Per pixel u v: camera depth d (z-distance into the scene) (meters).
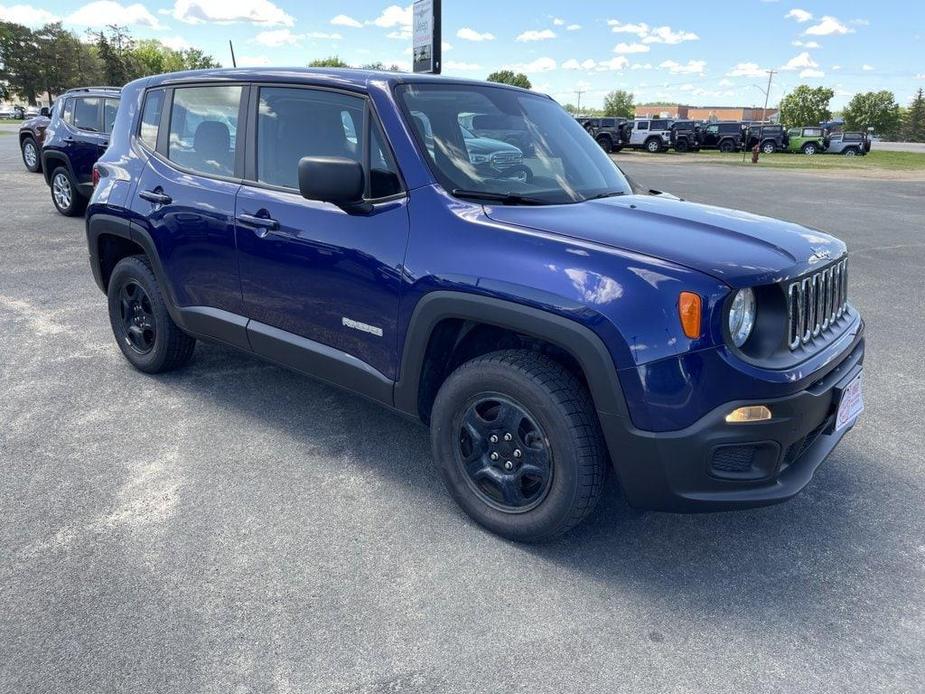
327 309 3.21
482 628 2.38
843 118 150.38
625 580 2.65
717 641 2.36
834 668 2.25
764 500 2.47
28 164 15.98
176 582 2.55
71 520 2.92
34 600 2.43
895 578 2.71
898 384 4.72
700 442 2.36
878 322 6.18
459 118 3.23
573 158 3.52
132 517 2.95
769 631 2.41
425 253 2.80
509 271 2.58
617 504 3.18
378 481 3.31
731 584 2.65
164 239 3.93
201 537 2.83
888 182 21.69
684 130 42.31
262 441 3.67
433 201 2.86
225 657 2.21
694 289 2.33
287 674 2.16
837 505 3.22
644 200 3.23
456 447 2.92
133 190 4.12
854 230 11.38
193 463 3.42
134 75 86.88
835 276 2.86
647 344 2.36
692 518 3.08
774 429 2.38
